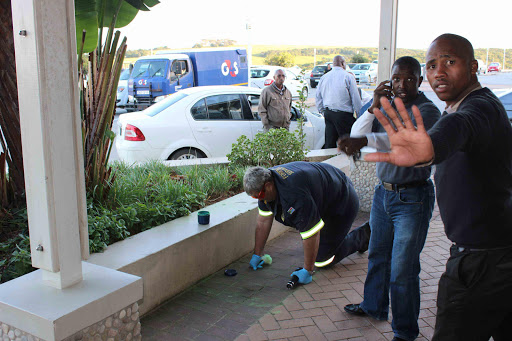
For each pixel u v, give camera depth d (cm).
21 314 224
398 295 304
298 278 404
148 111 796
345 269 441
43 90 218
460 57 208
